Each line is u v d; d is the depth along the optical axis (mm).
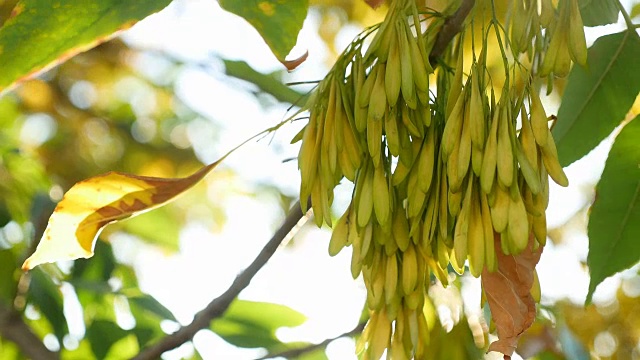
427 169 1283
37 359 1668
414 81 1280
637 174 1396
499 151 1257
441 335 1512
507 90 1270
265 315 1698
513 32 1294
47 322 1786
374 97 1280
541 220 1270
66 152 2621
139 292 1716
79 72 2607
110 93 2672
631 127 1395
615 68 1396
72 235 1361
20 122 2557
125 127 2668
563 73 1299
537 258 1270
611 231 1403
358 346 1314
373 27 1320
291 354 1640
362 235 1301
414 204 1285
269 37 1353
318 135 1304
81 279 1700
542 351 1588
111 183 1341
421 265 1299
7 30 1317
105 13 1325
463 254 1258
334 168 1295
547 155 1271
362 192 1293
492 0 1294
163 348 1558
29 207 1772
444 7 1424
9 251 1719
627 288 2088
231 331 1691
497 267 1264
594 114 1402
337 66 1311
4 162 1777
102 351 1700
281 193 2521
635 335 2068
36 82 2561
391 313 1299
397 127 1287
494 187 1262
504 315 1267
